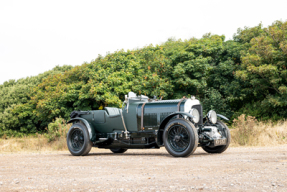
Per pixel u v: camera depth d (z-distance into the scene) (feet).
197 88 62.90
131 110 23.39
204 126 22.57
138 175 12.35
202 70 62.85
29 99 91.71
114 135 24.21
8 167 16.21
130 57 69.41
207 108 59.31
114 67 66.39
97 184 10.53
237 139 33.17
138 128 23.06
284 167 13.56
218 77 66.69
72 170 14.44
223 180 10.61
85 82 68.44
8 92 93.30
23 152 32.40
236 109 66.90
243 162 15.70
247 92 61.67
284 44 56.75
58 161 19.12
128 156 22.04
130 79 66.54
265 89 61.26
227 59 68.69
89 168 15.07
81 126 24.63
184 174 12.28
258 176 11.27
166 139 20.61
